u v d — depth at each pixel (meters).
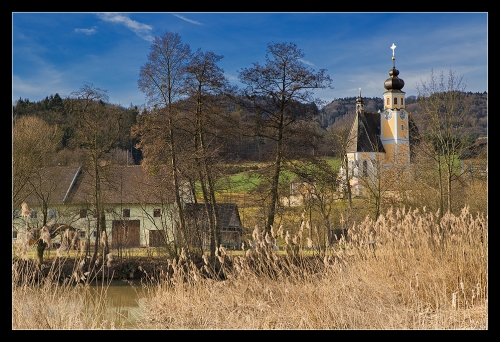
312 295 11.48
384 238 13.78
